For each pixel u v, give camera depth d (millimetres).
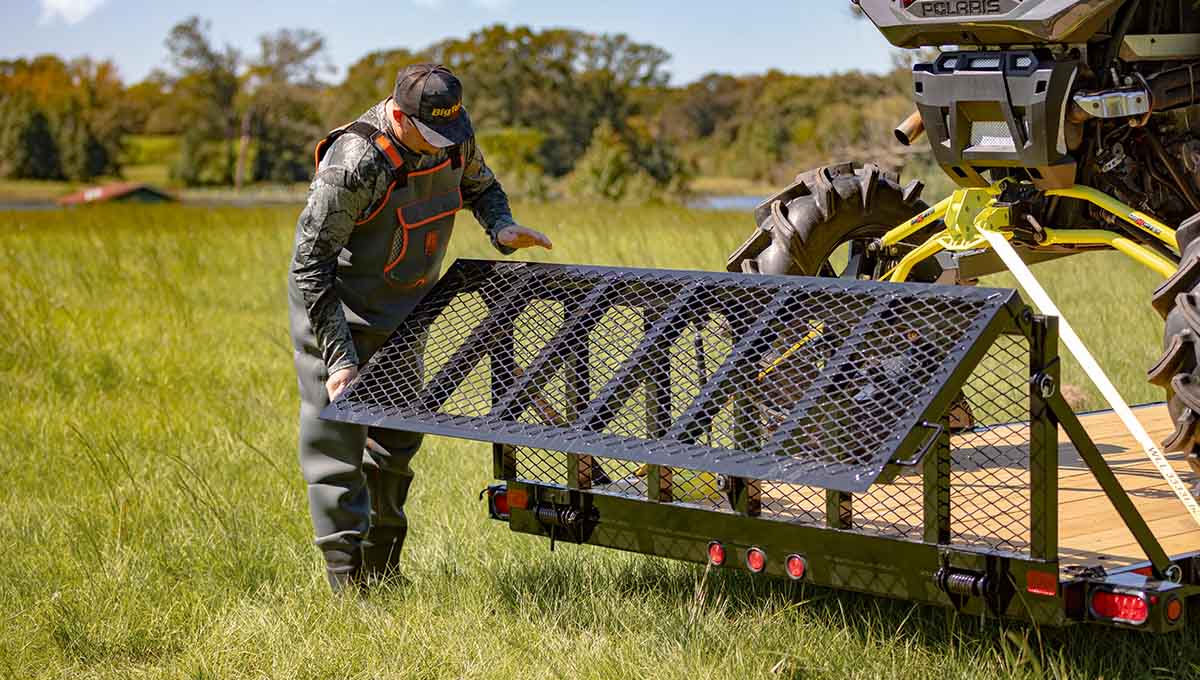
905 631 3836
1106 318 9383
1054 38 4074
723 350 3615
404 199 4121
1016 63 4164
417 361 4000
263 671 3783
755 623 3842
